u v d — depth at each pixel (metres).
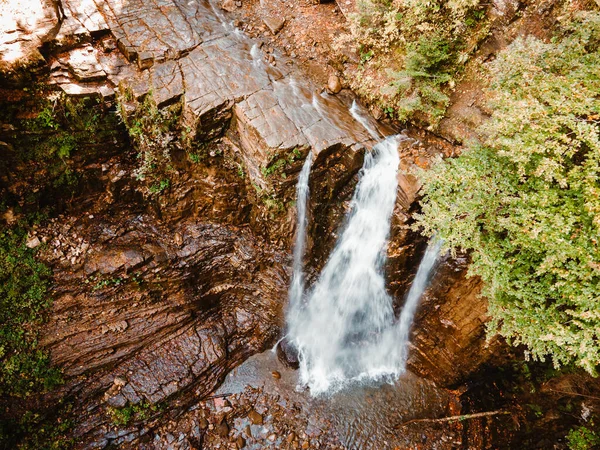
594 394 6.57
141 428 6.62
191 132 6.49
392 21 6.68
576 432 6.43
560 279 4.77
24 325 6.42
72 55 6.42
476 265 5.21
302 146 6.33
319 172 6.63
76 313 6.73
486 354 7.02
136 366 6.94
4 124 6.04
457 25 6.29
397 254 6.79
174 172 7.03
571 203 4.52
